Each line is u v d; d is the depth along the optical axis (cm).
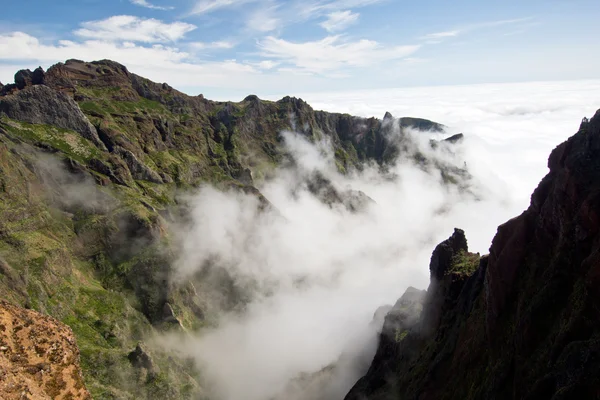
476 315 4950
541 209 4050
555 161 4141
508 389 3556
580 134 3900
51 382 3878
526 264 4056
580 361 2753
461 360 4741
